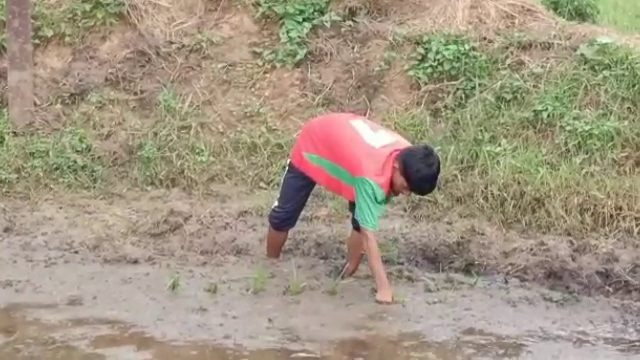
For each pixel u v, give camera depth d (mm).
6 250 6402
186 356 4930
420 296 5812
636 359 5055
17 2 7852
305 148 5785
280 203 6043
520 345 5195
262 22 8578
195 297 5711
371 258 5598
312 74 8266
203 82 8250
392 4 8805
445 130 7738
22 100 7980
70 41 8492
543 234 6727
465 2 8609
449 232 6707
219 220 6895
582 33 8352
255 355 4957
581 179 7035
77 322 5332
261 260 6320
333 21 8516
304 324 5371
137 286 5859
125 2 8594
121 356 4910
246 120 8031
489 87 7930
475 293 5906
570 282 6090
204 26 8633
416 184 5258
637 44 8305
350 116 5746
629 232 6691
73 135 7852
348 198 5594
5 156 7645
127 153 7754
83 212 7074
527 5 8672
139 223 6824
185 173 7547
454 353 5059
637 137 7383
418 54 8172
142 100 8133
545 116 7547
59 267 6145
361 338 5203
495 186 7035
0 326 5250
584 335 5375
